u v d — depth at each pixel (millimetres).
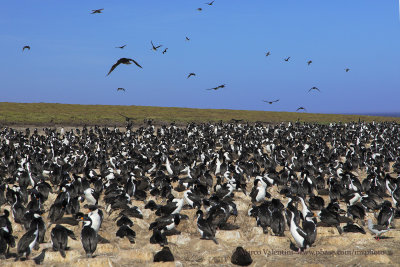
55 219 19703
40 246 17172
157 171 32594
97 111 101188
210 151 42469
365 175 35469
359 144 50062
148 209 23062
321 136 59375
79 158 36938
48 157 38719
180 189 27312
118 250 17672
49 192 26203
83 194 24828
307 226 17141
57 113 92750
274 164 37031
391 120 110000
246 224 21484
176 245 18406
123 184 28609
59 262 16031
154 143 49406
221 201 21391
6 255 16609
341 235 18859
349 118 111500
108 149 48406
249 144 48344
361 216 20094
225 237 19109
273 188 28875
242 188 25891
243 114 111875
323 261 16328
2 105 102312
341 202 24766
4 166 34094
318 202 22250
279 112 122000
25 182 26781
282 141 51750
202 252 17609
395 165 37250
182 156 39688
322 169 33688
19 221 19719
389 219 18984
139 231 20250
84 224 17406
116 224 20875
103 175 30234
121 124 83625
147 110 109375
